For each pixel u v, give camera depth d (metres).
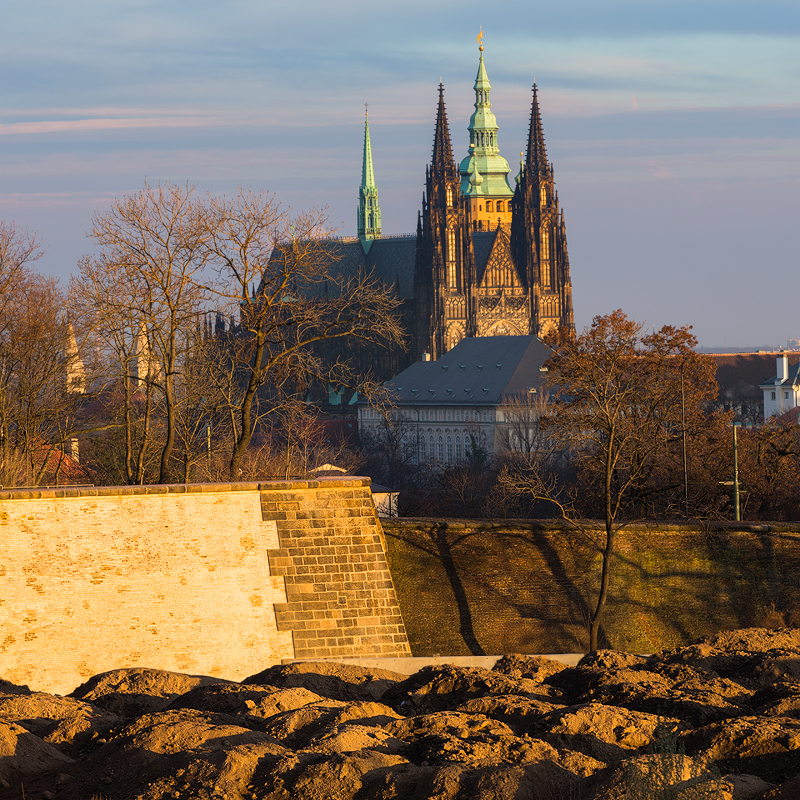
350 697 116.50
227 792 73.19
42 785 80.31
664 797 67.62
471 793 70.38
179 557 152.00
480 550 199.25
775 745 78.50
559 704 104.00
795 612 195.50
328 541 157.75
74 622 145.12
